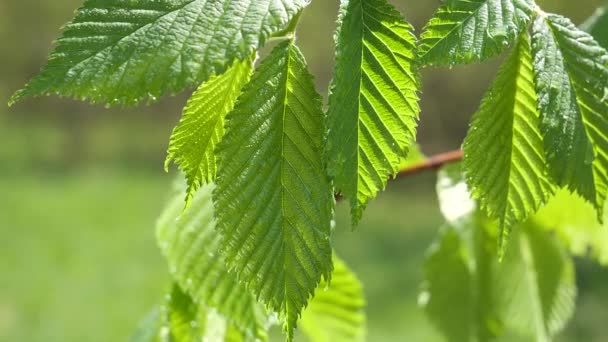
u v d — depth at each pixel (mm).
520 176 660
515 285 889
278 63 635
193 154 656
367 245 5809
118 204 6844
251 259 634
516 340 3000
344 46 625
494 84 657
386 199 6961
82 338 4441
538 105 632
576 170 631
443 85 6949
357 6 629
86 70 605
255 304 756
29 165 7824
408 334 4324
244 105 634
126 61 605
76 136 8719
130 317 4723
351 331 866
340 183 625
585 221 836
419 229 6176
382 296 4914
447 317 907
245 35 606
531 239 874
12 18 8656
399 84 626
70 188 7223
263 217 634
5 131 8664
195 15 610
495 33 627
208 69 603
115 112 9234
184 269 763
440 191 839
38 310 4824
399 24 627
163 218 775
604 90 633
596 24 760
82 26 610
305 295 635
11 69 8914
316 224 635
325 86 4395
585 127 632
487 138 661
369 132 626
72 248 5777
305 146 635
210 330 790
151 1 612
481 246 882
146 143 8695
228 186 633
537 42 637
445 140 7051
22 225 6168
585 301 4316
